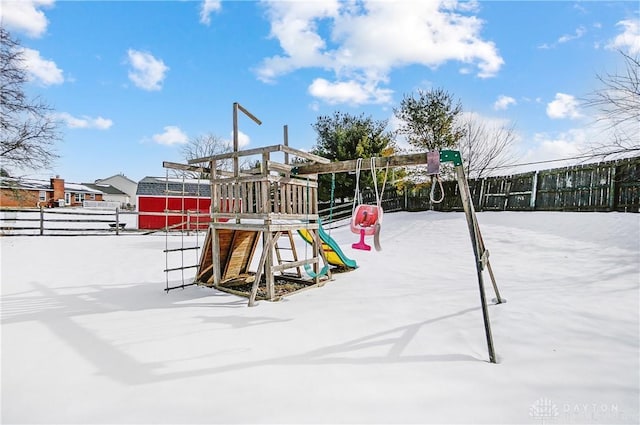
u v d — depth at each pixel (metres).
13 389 2.01
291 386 2.04
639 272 4.86
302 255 8.54
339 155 15.73
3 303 3.97
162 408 1.80
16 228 11.21
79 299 4.16
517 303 3.78
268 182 4.30
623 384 2.07
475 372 2.22
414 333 2.95
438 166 3.17
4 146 11.12
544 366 2.31
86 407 1.81
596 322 3.16
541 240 7.19
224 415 1.73
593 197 8.27
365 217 3.89
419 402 1.86
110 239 11.31
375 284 4.96
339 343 2.73
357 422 1.67
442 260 6.75
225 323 3.25
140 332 2.99
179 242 10.91
